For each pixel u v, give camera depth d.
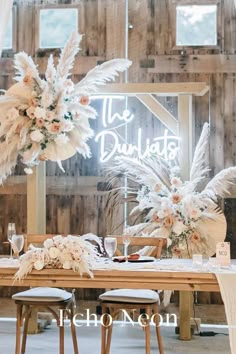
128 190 5.40
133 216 5.24
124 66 4.45
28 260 3.33
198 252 4.46
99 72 4.40
